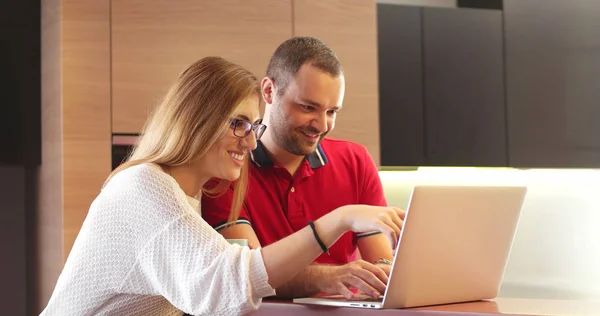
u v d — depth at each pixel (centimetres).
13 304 404
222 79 175
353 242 245
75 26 360
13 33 387
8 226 403
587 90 438
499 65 425
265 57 382
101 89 362
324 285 187
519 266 466
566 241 473
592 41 438
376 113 396
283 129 224
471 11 422
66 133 356
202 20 374
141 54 367
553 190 470
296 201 234
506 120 426
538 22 431
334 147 248
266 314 177
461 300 181
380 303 164
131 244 163
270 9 383
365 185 248
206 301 155
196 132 173
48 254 376
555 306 173
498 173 460
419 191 159
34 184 404
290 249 160
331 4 392
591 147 438
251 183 231
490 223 178
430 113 415
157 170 168
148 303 173
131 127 364
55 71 365
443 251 169
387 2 446
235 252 158
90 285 168
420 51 414
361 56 396
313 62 219
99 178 359
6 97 385
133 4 367
